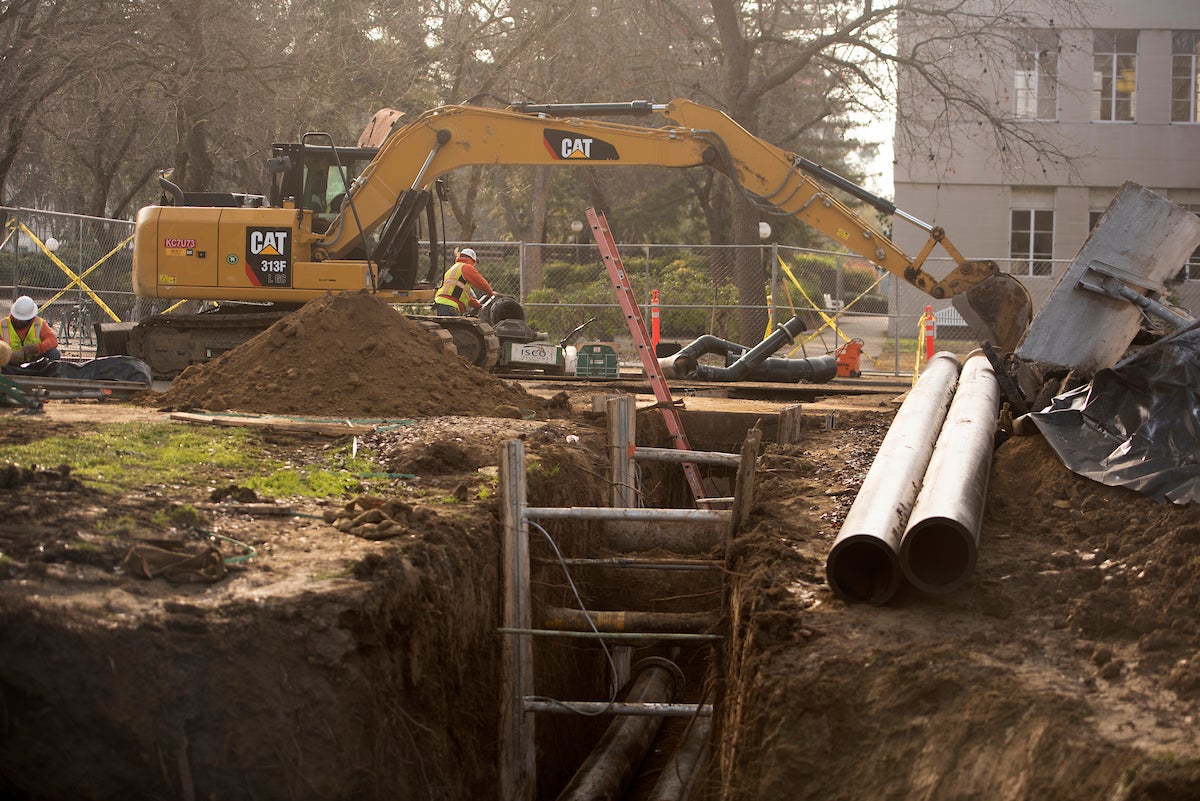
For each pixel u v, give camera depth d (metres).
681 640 7.08
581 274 30.08
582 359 18.19
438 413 10.82
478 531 7.04
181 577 5.55
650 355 11.94
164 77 25.30
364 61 28.80
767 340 18.28
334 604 5.38
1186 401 7.62
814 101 39.69
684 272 26.72
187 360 15.47
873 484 6.89
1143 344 9.78
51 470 7.00
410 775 5.62
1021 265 36.66
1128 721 4.80
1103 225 8.59
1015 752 4.85
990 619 5.94
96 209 35.06
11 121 25.69
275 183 15.42
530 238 39.16
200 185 26.28
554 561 7.61
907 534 6.00
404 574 5.92
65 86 26.44
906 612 6.03
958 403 8.73
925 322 23.02
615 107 14.13
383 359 11.30
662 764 8.58
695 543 9.55
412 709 5.82
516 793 6.94
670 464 12.61
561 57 29.55
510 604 7.05
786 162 13.76
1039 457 7.92
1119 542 6.56
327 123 31.36
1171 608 5.69
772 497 8.34
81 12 25.55
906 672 5.43
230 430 9.36
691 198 43.81
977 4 34.22
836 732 5.37
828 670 5.53
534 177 36.47
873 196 13.64
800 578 6.54
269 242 14.88
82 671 4.91
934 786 4.93
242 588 5.49
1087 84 36.12
